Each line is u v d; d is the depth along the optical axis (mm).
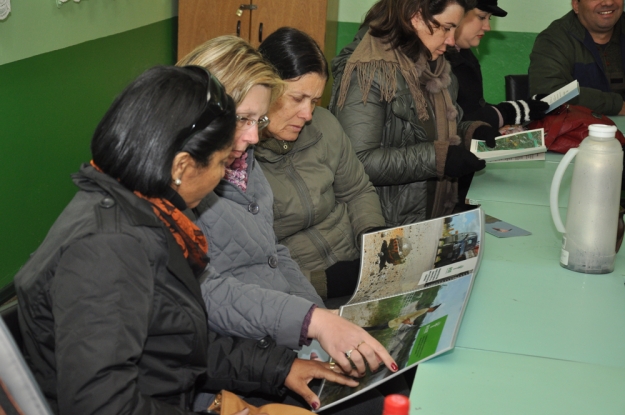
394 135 2262
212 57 1303
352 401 1385
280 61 1646
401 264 1290
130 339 901
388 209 2369
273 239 1576
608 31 3533
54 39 2648
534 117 2535
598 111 3295
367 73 2158
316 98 1722
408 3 2137
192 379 1068
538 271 1583
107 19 3197
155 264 987
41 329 958
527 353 1222
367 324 1210
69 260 898
